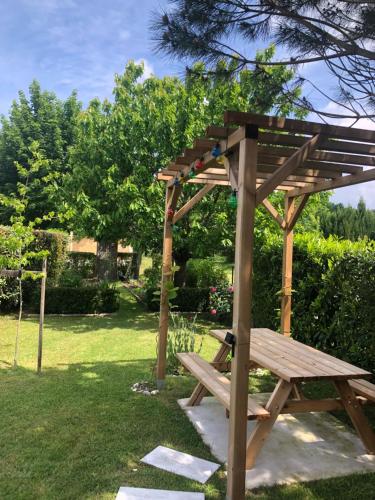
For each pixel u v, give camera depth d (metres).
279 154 2.95
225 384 3.19
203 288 9.03
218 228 7.79
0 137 18.11
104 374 4.70
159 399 3.93
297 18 2.88
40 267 8.41
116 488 2.45
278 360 3.24
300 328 5.18
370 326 3.90
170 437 3.14
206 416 3.53
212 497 2.41
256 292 6.19
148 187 7.74
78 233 8.49
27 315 8.31
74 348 5.93
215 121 7.68
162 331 4.29
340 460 2.88
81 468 2.67
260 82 3.44
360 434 2.98
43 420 3.38
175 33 3.00
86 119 8.63
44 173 16.72
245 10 2.88
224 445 3.03
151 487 2.47
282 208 7.98
